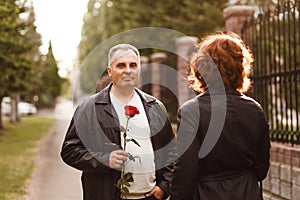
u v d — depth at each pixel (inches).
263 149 143.9
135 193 162.7
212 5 891.4
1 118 1075.3
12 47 625.9
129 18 1128.2
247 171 142.5
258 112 142.6
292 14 261.6
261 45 300.0
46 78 1626.5
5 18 542.0
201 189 138.8
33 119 1593.3
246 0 620.4
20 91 784.9
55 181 453.1
